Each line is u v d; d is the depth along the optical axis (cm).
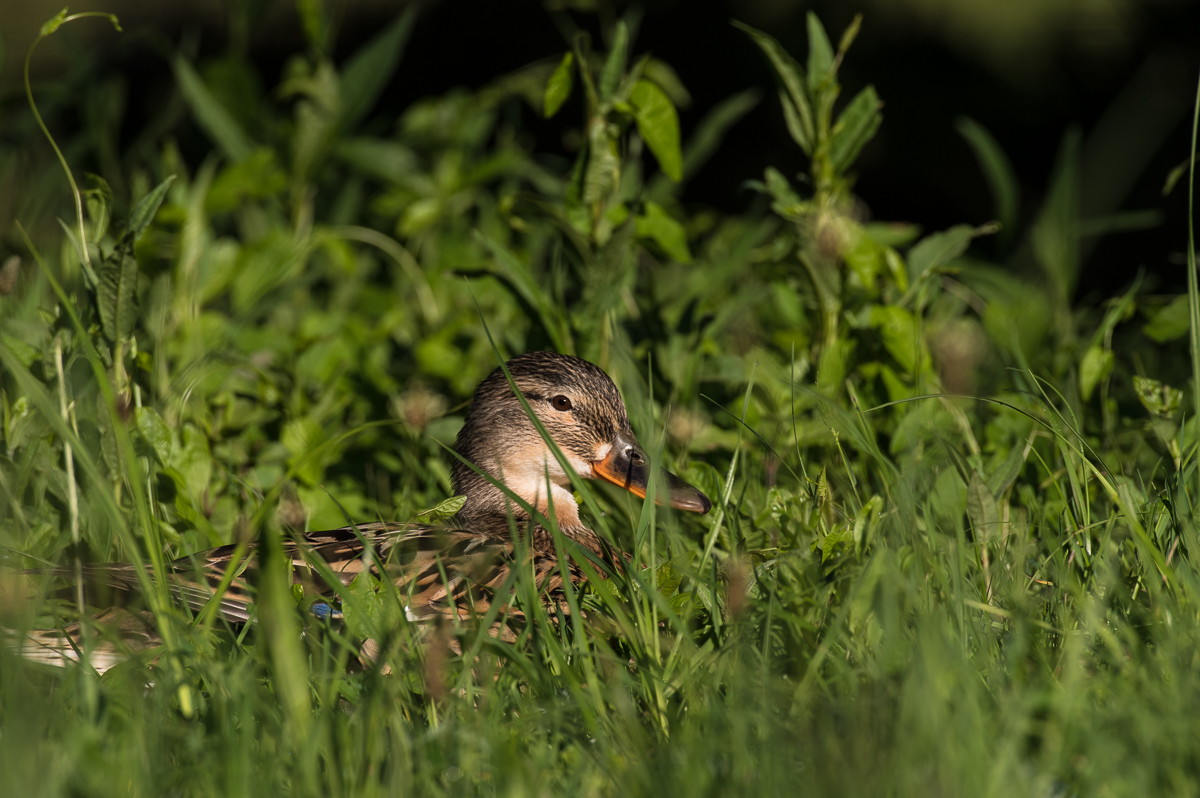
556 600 695
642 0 2112
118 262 742
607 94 908
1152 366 1154
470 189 1474
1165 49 1939
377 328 1296
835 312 939
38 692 548
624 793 467
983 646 555
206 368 993
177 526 804
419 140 1622
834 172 928
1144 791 439
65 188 1393
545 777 491
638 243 980
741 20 2056
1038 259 1363
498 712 545
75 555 716
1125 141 1966
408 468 938
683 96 1237
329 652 587
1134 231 1972
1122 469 821
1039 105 1984
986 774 448
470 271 946
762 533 696
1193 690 496
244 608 666
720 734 504
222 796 470
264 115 1474
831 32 1952
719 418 985
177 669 562
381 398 1073
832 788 449
